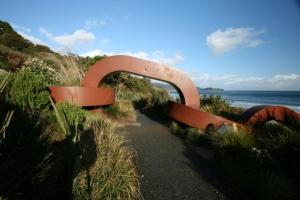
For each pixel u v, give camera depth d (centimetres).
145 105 1424
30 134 286
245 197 347
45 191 237
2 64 1188
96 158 342
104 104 803
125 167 347
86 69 1198
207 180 396
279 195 334
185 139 650
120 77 1691
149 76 827
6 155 241
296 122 711
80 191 264
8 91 475
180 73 853
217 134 579
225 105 1187
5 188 212
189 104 853
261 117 708
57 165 272
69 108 493
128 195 300
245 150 467
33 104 491
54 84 790
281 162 435
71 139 266
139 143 573
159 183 369
